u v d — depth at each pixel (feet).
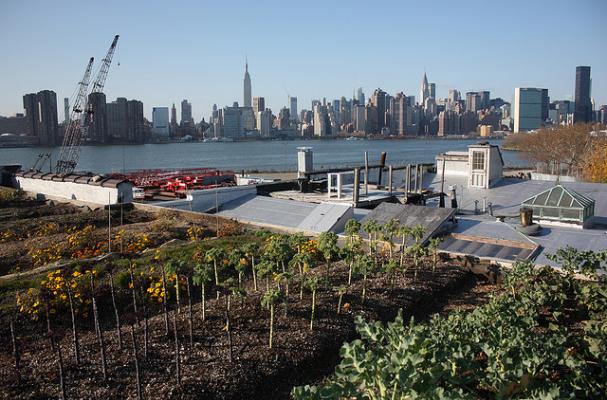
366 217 108.27
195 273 63.10
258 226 120.57
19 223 119.34
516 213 129.80
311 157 185.16
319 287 73.46
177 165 558.15
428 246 87.97
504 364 44.21
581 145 357.82
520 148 505.25
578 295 66.18
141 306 68.90
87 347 56.24
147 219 129.80
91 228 109.19
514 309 60.08
